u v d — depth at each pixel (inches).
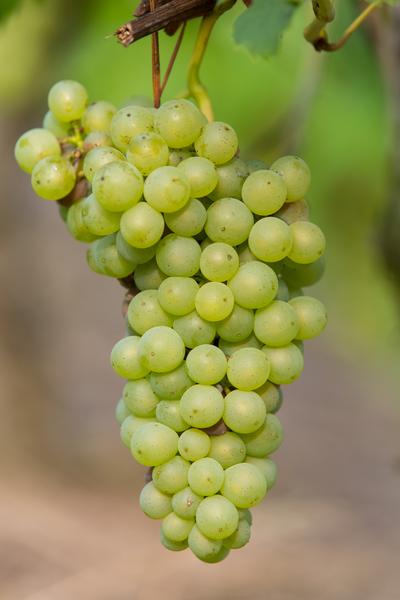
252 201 30.3
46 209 116.2
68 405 105.7
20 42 58.4
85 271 130.5
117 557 64.0
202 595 57.8
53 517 72.6
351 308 76.4
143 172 30.1
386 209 45.9
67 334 116.6
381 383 122.8
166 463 30.2
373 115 52.8
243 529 30.5
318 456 106.3
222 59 50.6
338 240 60.6
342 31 43.8
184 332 30.1
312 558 62.5
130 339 30.6
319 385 129.5
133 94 51.9
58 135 32.3
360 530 68.5
